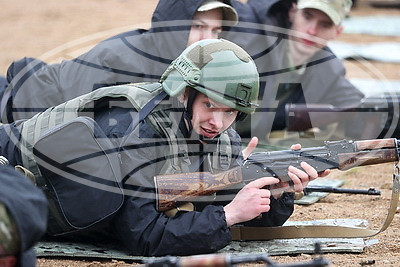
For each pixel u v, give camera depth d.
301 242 7.33
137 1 25.45
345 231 7.27
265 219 7.23
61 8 23.97
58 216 6.70
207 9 9.20
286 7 10.84
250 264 6.66
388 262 6.71
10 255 4.82
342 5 11.00
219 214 6.60
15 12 23.38
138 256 6.75
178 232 6.53
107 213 6.57
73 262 6.78
